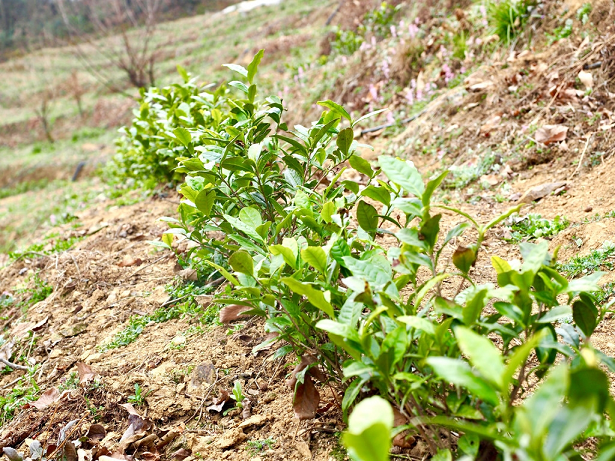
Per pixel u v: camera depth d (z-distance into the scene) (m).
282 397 2.41
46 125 20.88
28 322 3.65
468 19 7.29
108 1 29.56
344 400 1.68
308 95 9.19
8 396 2.92
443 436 1.72
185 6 35.78
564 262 3.16
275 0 27.84
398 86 7.41
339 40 10.49
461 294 1.65
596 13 5.21
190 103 5.12
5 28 38.31
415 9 9.06
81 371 2.78
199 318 3.17
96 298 3.71
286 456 2.08
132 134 5.72
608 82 4.57
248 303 2.02
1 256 6.36
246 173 2.65
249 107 2.76
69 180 13.76
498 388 1.07
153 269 3.97
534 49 5.78
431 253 1.61
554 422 0.89
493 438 1.10
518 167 4.49
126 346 3.07
